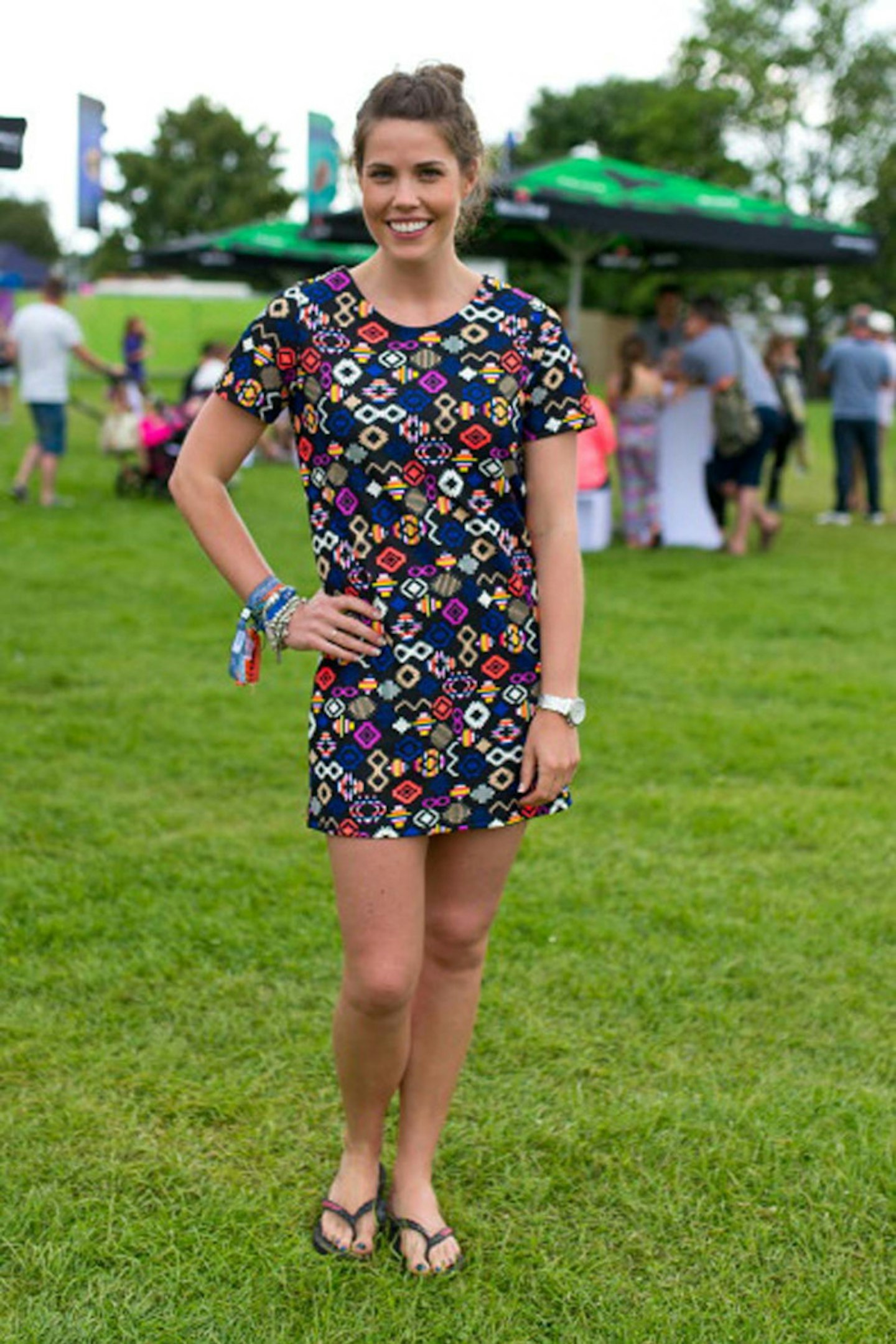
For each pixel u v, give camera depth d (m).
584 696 6.00
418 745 2.11
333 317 2.09
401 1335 2.18
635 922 3.68
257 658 2.20
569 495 2.16
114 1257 2.33
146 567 8.62
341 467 2.07
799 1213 2.49
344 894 2.17
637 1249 2.40
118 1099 2.79
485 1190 2.55
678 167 41.78
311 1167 2.60
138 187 52.16
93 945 3.47
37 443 11.05
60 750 5.04
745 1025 3.16
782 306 48.41
